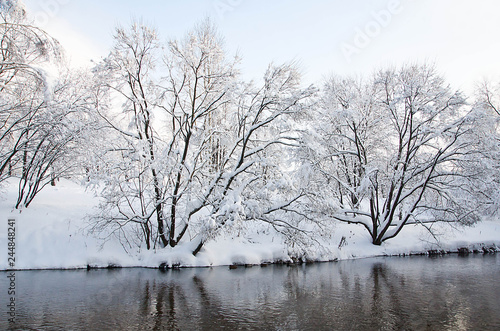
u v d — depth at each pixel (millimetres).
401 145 22141
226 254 18500
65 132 17922
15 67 13180
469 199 23766
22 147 17906
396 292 12984
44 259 15773
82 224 17891
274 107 18000
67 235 16984
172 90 17500
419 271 17141
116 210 19594
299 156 19297
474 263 19562
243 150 18125
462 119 20297
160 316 9930
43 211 18734
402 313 10500
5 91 15844
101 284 13383
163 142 18297
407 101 21547
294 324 9461
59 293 12062
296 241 18531
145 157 16656
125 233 18047
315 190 18406
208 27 20406
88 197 24891
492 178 23250
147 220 17375
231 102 18484
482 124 20312
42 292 12164
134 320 9555
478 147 21672
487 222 28875
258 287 13617
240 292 12797
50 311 10203
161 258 16797
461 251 23844
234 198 16672
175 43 16734
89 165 18562
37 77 13477
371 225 24078
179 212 17922
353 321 9766
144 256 17156
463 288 13617
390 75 21906
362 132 24641
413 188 22594
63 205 20328
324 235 19219
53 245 16375
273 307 10984
